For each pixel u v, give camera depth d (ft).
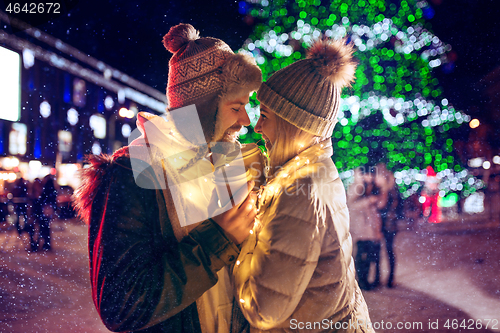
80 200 4.13
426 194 37.93
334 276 4.29
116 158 4.09
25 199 34.83
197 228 3.96
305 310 4.25
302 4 31.63
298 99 4.60
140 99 66.28
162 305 3.56
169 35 4.65
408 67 37.65
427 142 46.47
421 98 40.63
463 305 14.46
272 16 31.42
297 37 31.50
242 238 3.98
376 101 38.60
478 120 56.95
